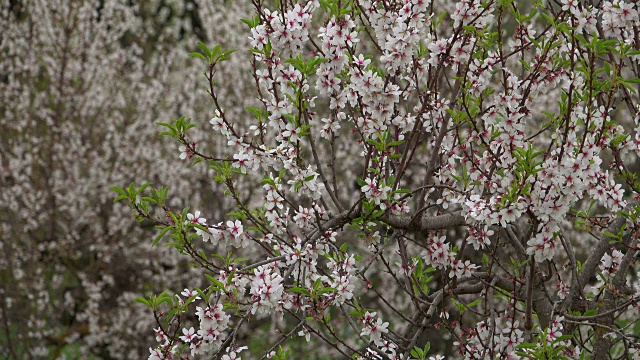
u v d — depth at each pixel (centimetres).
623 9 294
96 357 1056
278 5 290
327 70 289
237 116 944
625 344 324
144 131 996
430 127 319
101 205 1023
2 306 905
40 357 965
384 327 299
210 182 945
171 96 1006
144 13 1155
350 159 941
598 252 343
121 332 1001
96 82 1012
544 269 525
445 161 356
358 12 300
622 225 329
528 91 293
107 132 1023
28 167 959
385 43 296
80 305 1027
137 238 995
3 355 946
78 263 1062
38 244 1004
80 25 1001
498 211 272
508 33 696
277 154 303
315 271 293
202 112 966
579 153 269
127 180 994
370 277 1009
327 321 302
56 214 988
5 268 934
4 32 986
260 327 972
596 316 303
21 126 971
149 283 1017
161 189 292
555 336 305
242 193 906
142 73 1028
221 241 293
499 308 561
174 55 1056
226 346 307
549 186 272
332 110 314
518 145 289
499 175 296
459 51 310
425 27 331
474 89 312
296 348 968
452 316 704
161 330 275
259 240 305
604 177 295
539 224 291
